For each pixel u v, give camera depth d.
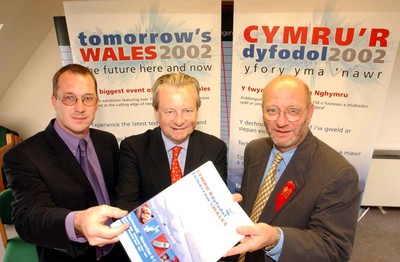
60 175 1.17
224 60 2.20
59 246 0.99
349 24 1.83
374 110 1.95
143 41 2.02
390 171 2.90
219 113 2.18
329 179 1.02
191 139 1.36
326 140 2.06
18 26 2.46
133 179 1.29
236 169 2.30
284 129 1.09
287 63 1.97
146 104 2.15
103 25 1.97
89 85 1.22
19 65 2.96
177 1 1.94
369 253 2.52
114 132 2.19
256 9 1.91
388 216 3.03
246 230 0.89
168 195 0.94
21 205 1.07
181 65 2.07
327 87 1.97
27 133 3.34
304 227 1.06
